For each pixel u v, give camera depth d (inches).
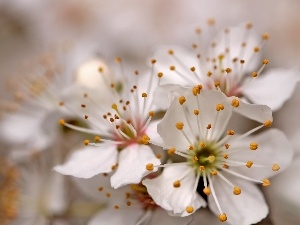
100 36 6.1
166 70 4.6
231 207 4.0
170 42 6.1
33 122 5.2
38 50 6.1
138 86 4.5
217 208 4.0
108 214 4.3
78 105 4.5
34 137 5.0
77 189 4.8
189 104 4.1
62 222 4.9
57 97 5.1
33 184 5.0
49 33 6.3
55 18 6.4
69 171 4.1
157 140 4.1
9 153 5.3
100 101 4.5
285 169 4.3
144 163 4.1
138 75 4.6
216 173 4.1
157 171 4.1
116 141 4.3
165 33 6.1
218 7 6.2
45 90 5.2
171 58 4.6
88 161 4.2
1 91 5.9
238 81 4.5
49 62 5.4
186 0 6.2
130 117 4.3
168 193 4.0
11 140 5.2
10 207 5.0
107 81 4.7
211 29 5.8
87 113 4.5
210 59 4.6
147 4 6.3
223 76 4.4
